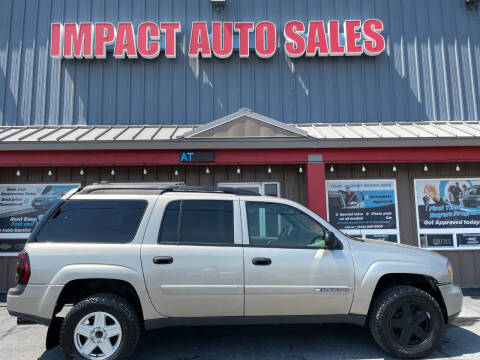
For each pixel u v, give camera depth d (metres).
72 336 3.96
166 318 4.16
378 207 8.55
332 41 9.74
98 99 9.57
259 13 10.09
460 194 8.59
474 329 5.33
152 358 4.37
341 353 4.46
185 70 9.78
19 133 8.23
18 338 5.13
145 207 4.38
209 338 5.00
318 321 4.30
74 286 4.21
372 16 10.10
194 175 8.52
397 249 4.52
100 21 9.95
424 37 9.95
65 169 8.48
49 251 4.08
